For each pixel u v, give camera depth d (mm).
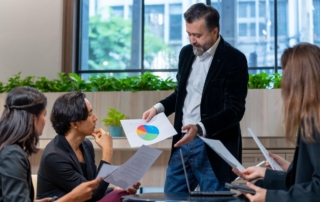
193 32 2555
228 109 2490
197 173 2566
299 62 1576
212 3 5820
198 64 2674
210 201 1724
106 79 4426
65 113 2459
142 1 5930
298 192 1484
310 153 1496
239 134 2650
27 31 5656
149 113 2631
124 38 5922
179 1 5883
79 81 4434
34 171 4102
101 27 5961
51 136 4281
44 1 5691
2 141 1964
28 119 2000
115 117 4047
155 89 4254
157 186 3980
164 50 5848
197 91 2643
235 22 5762
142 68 5840
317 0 5648
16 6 5699
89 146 2682
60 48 5609
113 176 2053
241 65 2605
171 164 2664
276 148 3781
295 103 1550
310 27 5633
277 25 5691
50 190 2420
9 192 1864
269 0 5723
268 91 4004
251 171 1907
